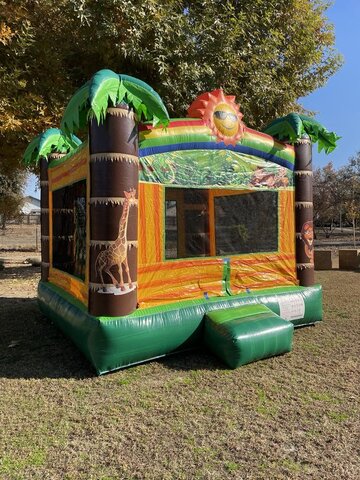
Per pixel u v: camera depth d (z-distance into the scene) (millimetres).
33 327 6301
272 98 10602
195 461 2865
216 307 5148
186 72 9227
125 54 9016
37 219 42062
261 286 5875
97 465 2826
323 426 3324
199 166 5191
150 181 4777
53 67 9852
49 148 6922
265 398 3826
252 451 2982
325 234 33812
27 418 3479
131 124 4395
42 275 7164
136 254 4531
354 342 5434
